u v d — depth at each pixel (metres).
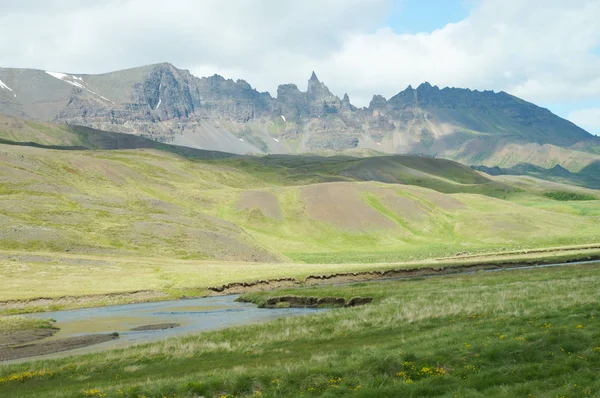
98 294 78.75
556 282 52.06
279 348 33.38
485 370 22.36
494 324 31.00
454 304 42.03
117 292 80.44
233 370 26.03
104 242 126.69
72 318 62.25
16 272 89.31
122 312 66.75
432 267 111.56
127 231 137.50
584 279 52.19
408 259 160.62
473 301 43.53
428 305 44.12
